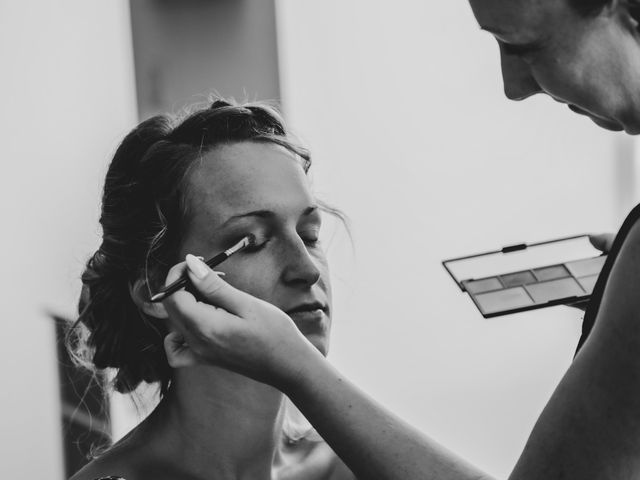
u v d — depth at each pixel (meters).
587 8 0.75
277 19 2.39
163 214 1.08
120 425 2.05
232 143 1.08
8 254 2.11
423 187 2.51
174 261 1.08
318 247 1.10
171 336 0.94
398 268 2.49
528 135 2.54
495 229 2.52
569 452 0.78
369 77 2.48
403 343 2.49
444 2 2.50
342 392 0.87
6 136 2.13
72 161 2.17
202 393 1.06
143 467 1.07
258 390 1.05
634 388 0.75
